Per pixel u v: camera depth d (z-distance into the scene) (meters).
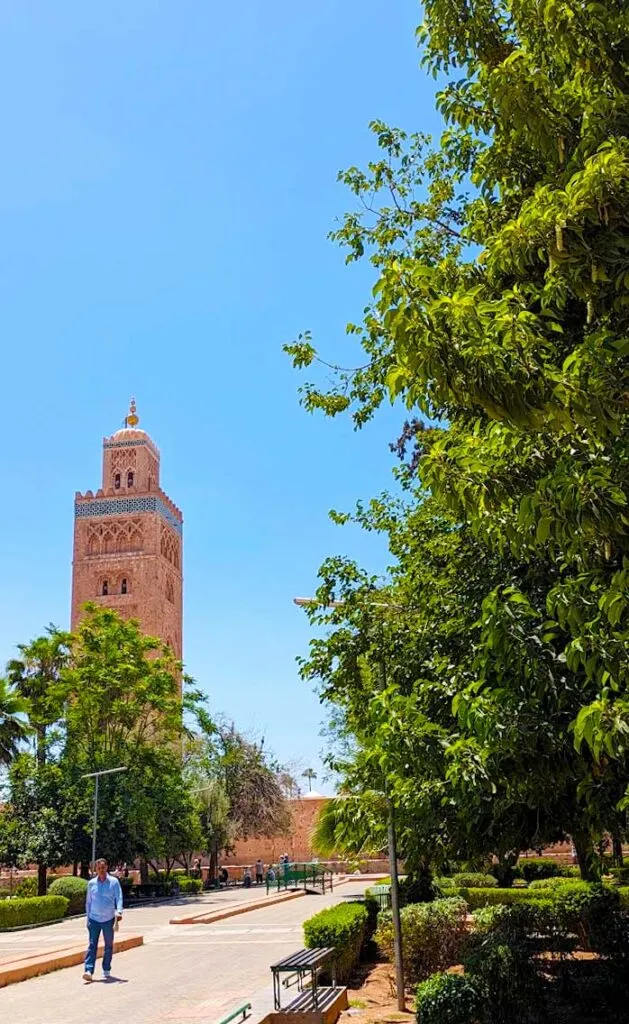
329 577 10.94
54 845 38.38
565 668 6.24
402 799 8.29
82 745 41.41
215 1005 11.72
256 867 56.34
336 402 11.84
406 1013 10.75
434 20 7.33
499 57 7.19
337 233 11.28
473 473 5.08
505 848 8.98
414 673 9.16
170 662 44.84
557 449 5.04
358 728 10.98
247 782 57.09
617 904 14.08
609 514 4.40
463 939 13.09
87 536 69.56
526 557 6.61
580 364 4.54
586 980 11.13
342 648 10.54
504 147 7.20
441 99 7.30
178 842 42.59
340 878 48.12
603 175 4.34
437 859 9.77
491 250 5.32
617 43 5.08
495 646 6.17
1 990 13.78
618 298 4.67
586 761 6.39
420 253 10.07
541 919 13.10
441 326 4.58
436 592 9.02
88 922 14.74
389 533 11.40
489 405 4.56
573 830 8.65
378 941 13.67
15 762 38.41
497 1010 9.19
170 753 43.31
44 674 42.97
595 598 5.08
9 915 28.97
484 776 6.44
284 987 11.84
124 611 67.62
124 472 71.75
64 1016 11.39
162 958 17.67
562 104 5.40
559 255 4.56
